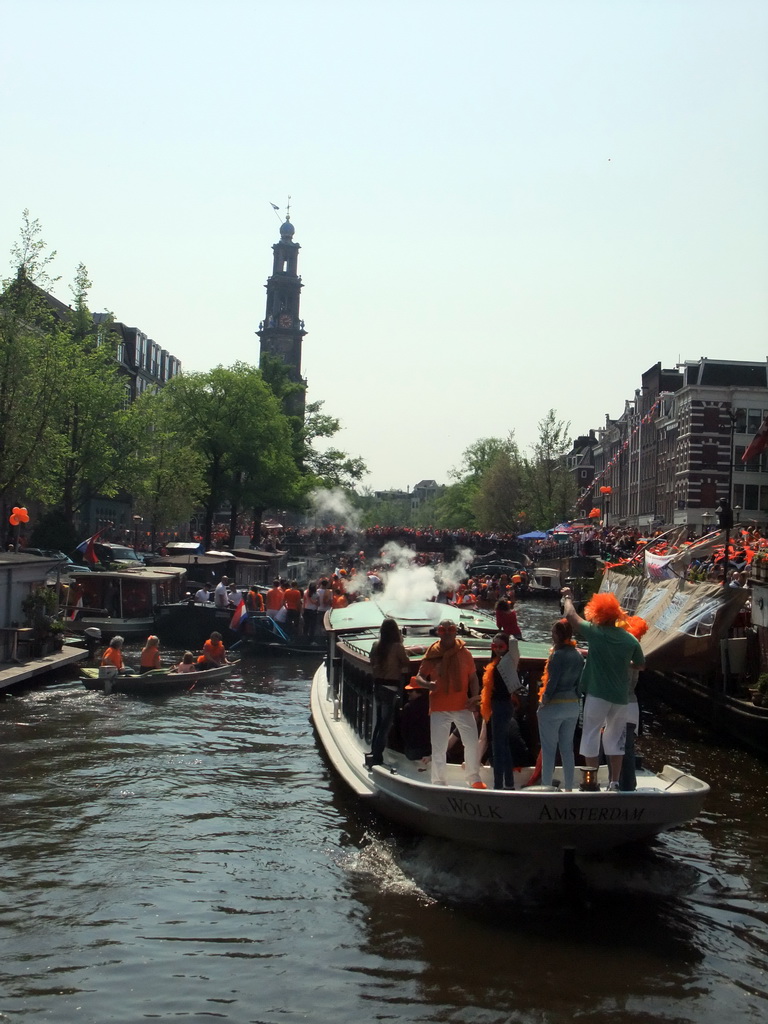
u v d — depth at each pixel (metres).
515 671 10.55
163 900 10.37
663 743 19.03
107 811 13.45
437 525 134.88
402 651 12.30
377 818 13.26
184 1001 8.27
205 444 60.19
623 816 9.81
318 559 74.00
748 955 9.28
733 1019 8.11
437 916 10.02
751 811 14.07
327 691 20.11
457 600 32.09
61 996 8.33
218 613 31.36
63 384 34.75
